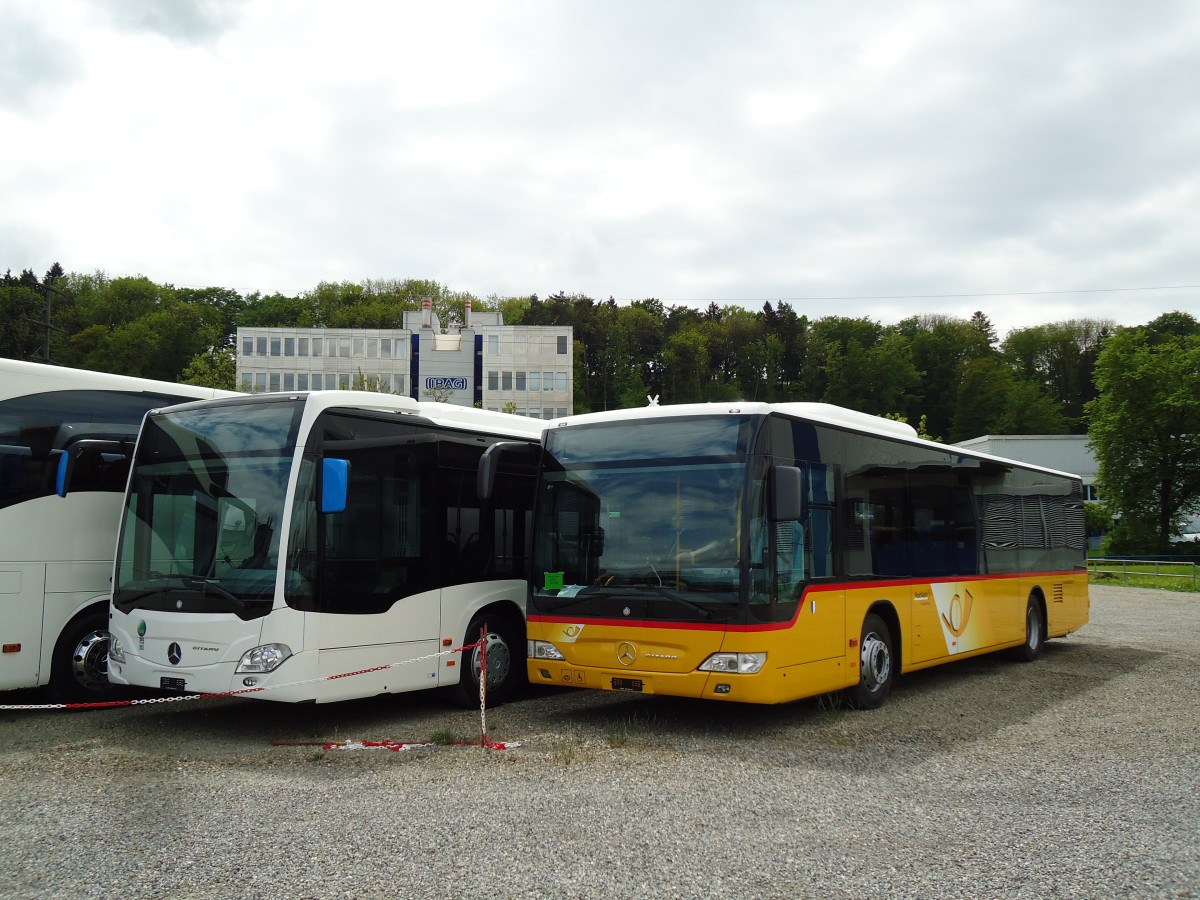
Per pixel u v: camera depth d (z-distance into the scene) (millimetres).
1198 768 7840
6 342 86125
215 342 102250
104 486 11117
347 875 5301
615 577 9508
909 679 13312
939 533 12578
